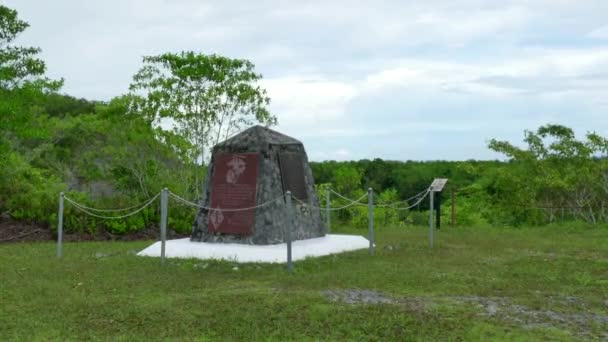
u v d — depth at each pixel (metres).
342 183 24.52
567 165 21.98
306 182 14.77
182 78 19.20
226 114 19.80
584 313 8.15
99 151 20.97
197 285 9.88
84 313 8.00
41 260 12.60
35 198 18.55
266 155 13.68
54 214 17.80
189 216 19.22
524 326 7.42
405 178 32.59
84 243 16.11
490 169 23.66
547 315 8.00
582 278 10.48
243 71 19.81
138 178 19.59
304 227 14.36
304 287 9.74
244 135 14.06
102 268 11.47
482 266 11.88
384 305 8.36
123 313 7.96
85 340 6.85
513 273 11.08
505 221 23.38
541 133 22.59
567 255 13.65
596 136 21.52
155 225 18.92
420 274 10.81
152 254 13.33
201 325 7.40
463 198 26.91
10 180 19.59
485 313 8.06
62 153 27.03
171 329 7.24
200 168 20.56
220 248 13.04
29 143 28.59
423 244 15.44
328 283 10.01
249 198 13.55
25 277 10.50
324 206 22.38
